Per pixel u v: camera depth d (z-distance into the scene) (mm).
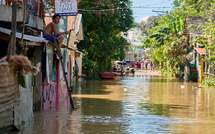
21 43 9945
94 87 29156
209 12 33812
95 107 16000
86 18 40812
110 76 44688
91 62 43000
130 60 104625
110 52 46656
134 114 13828
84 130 10055
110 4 41938
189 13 49719
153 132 9945
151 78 46750
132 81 39094
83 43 43094
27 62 9289
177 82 37438
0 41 12523
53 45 15617
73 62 29359
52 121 11508
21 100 10258
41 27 14008
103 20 43312
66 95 21422
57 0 17672
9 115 9234
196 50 39500
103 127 10586
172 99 20000
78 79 35469
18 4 10914
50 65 15938
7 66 8820
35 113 13383
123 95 22219
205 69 35844
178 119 12641
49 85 15984
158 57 64562
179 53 48969
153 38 55625
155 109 15562
